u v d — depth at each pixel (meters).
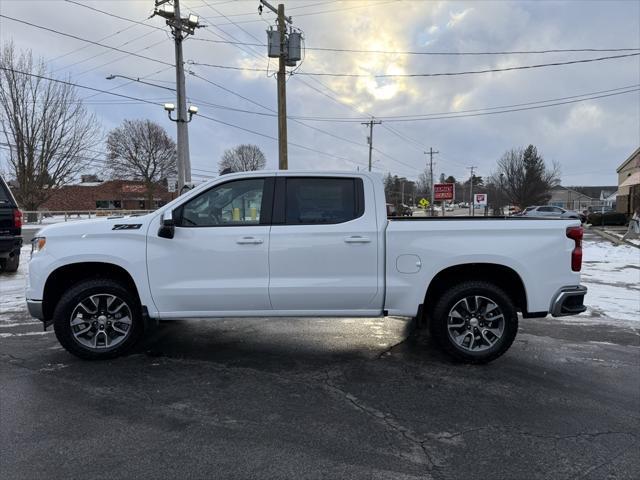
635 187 34.16
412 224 4.88
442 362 5.07
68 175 35.03
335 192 4.98
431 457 3.21
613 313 7.42
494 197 73.12
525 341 5.86
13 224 10.07
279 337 5.96
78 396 4.16
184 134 22.59
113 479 2.95
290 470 3.05
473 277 5.05
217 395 4.21
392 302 4.91
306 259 4.85
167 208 4.95
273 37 19.61
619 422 3.74
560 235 4.91
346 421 3.73
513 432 3.57
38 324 6.51
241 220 4.95
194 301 4.89
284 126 20.20
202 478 2.96
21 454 3.21
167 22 21.94
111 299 4.98
